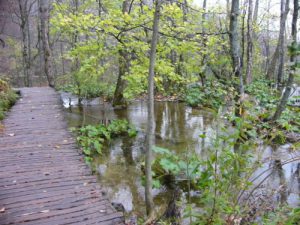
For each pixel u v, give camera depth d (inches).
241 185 129.0
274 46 971.9
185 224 156.3
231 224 124.6
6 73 855.1
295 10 280.1
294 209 120.6
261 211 134.9
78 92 509.0
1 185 175.5
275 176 205.2
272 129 172.6
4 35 904.3
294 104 312.0
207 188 137.9
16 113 348.8
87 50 308.7
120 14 273.9
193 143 306.2
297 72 106.9
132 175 235.1
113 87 522.6
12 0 812.6
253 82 617.3
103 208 155.3
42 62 944.3
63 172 196.1
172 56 433.4
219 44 353.4
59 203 158.2
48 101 416.5
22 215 146.4
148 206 164.4
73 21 283.3
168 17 279.0
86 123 374.3
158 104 521.3
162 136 334.3
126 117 419.2
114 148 297.4
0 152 228.7
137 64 303.4
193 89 529.0
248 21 498.0
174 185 203.9
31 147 241.4
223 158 134.5
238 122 140.3
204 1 585.3
